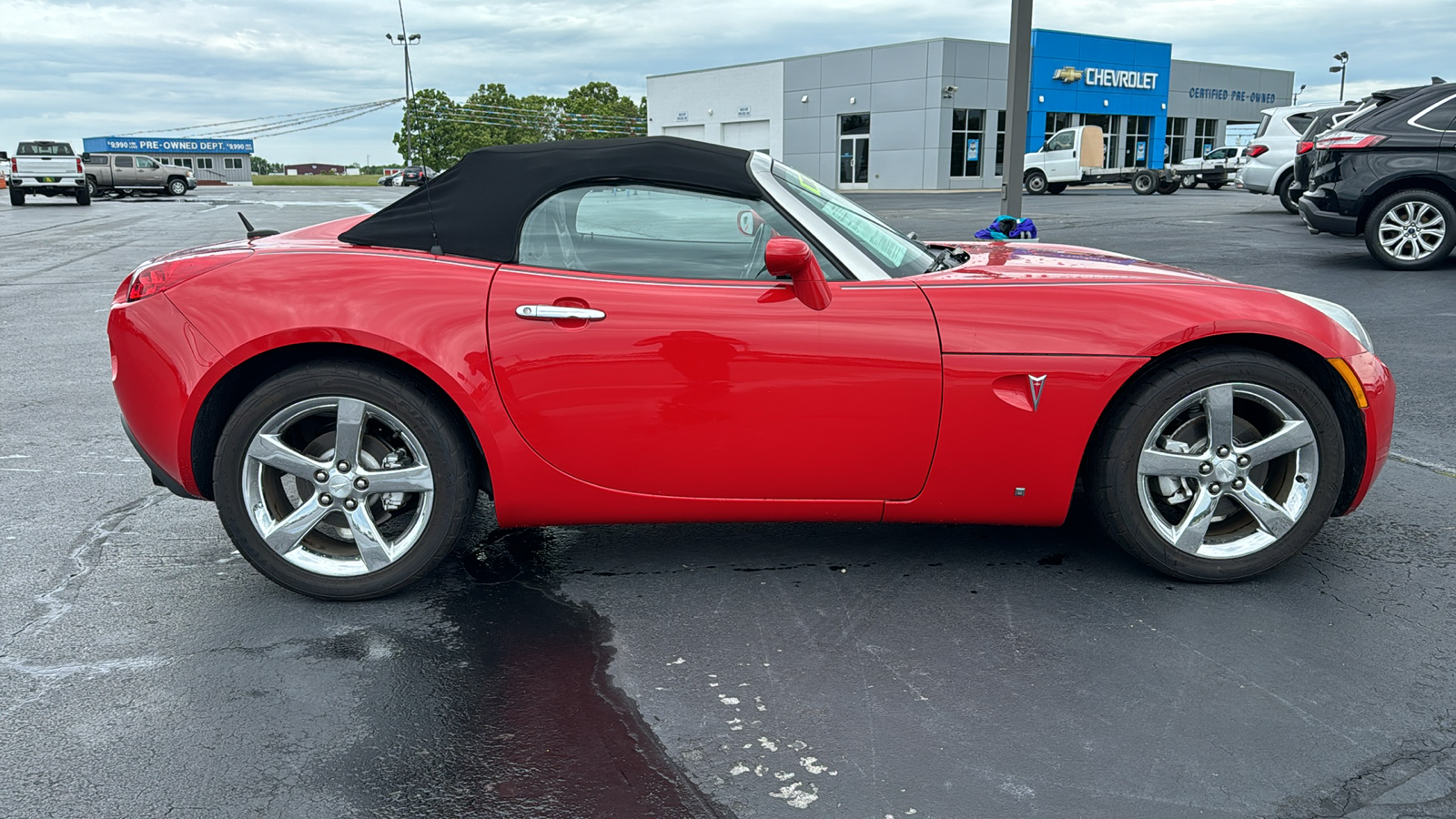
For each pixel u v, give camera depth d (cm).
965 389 283
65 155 3116
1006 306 287
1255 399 293
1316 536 338
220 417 300
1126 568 323
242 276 288
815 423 284
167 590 316
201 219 2295
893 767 220
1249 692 248
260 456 288
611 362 280
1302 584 309
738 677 259
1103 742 228
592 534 359
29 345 745
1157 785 212
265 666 267
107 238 1739
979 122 4125
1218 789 210
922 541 348
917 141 4091
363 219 305
